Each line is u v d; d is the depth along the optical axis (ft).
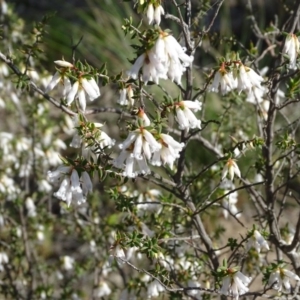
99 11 55.83
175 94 40.42
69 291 30.04
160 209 24.20
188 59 16.29
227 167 19.90
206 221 32.07
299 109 43.47
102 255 29.17
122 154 16.78
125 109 23.35
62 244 37.35
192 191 26.23
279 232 23.77
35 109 29.27
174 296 22.79
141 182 31.65
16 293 29.68
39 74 28.50
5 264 29.94
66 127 31.09
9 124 39.52
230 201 25.03
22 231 29.96
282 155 22.76
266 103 25.61
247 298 25.93
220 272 19.01
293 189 28.07
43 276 31.42
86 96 19.67
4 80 29.60
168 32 16.22
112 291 30.63
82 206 29.63
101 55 52.39
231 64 18.44
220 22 54.13
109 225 27.99
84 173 17.90
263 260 25.14
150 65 16.07
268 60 38.99
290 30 21.84
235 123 27.76
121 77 19.40
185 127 17.39
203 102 24.08
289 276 19.92
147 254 19.36
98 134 18.38
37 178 31.09
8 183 29.22
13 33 29.66
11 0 52.08
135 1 17.29
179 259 23.91
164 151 16.71
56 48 52.34
